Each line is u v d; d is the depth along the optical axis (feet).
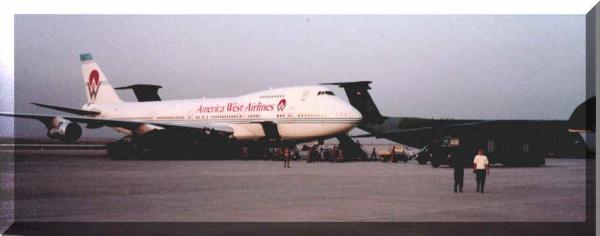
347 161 146.51
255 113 144.77
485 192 60.29
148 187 64.34
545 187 66.44
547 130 136.87
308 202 50.88
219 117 152.56
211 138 146.10
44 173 89.04
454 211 45.14
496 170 102.83
